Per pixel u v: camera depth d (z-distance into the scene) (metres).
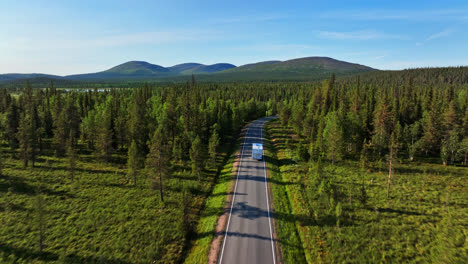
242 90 197.75
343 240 30.30
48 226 35.34
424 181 48.69
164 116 73.81
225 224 34.31
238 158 65.31
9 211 38.59
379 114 68.31
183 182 51.44
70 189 47.09
